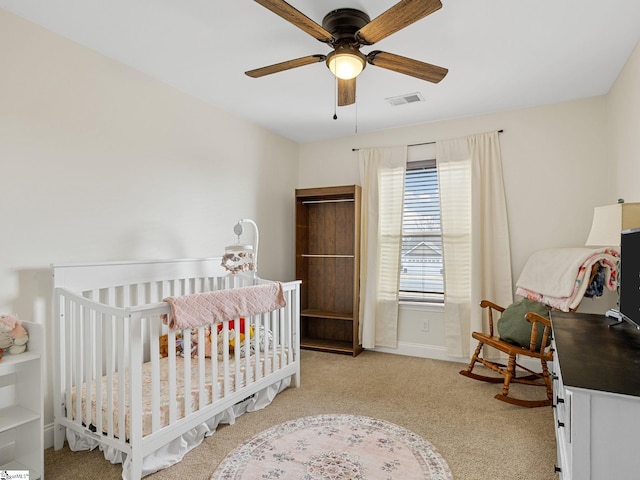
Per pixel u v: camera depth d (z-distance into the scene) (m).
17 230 2.11
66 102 2.34
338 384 3.20
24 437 1.91
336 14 2.04
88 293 2.38
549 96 3.30
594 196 3.30
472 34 2.30
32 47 2.18
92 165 2.48
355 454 2.10
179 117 3.12
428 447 2.17
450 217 3.84
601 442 1.17
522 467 1.98
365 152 4.27
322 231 4.64
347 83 2.32
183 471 1.95
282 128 4.18
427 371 3.53
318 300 4.66
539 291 3.04
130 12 2.09
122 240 2.67
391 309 4.12
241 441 2.25
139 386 1.87
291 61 2.12
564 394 1.54
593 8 2.04
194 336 2.90
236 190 3.74
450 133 3.90
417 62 2.06
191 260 3.00
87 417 2.04
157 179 2.93
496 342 2.97
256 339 2.67
